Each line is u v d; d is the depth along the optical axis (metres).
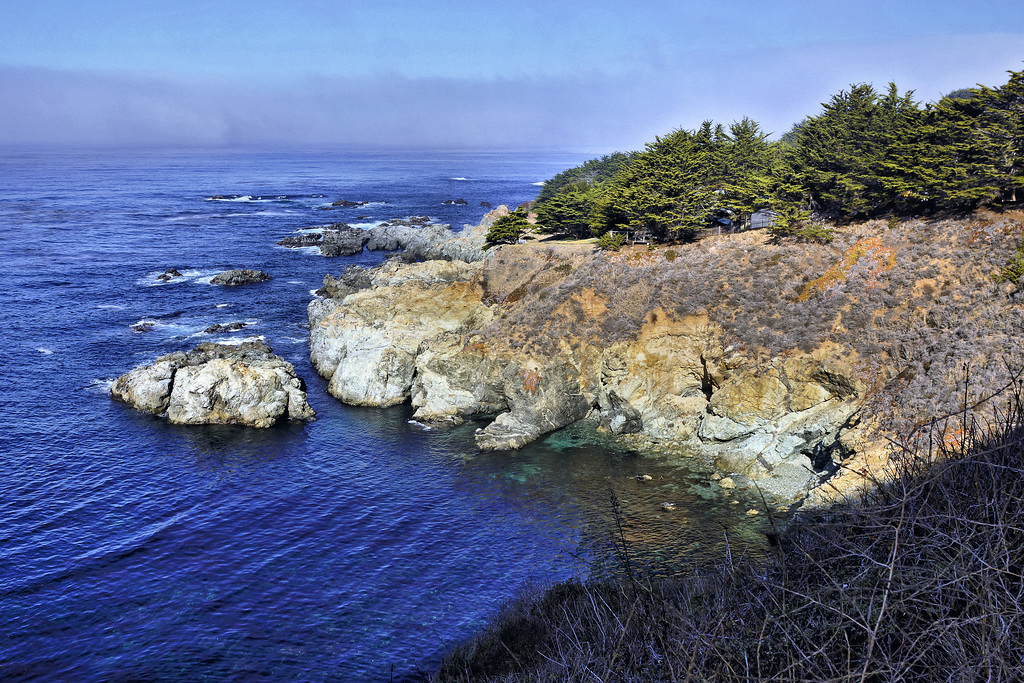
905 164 71.81
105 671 36.22
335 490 55.75
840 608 9.95
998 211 64.44
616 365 65.38
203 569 45.25
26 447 61.78
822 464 54.66
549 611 34.78
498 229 110.62
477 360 70.38
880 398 53.53
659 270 71.12
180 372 68.12
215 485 56.34
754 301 63.75
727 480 55.09
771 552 12.17
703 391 64.38
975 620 8.78
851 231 70.75
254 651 37.75
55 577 44.12
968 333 51.31
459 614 40.72
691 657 11.32
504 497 54.22
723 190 89.69
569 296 70.75
